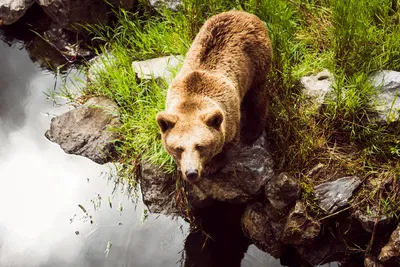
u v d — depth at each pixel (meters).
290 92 6.16
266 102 5.73
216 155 5.42
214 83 5.09
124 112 6.53
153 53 6.89
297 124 5.91
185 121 4.78
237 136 5.35
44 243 5.91
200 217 6.00
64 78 7.42
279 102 6.04
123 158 6.40
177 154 4.79
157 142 5.98
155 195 6.07
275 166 5.74
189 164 4.60
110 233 5.96
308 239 5.49
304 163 5.72
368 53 6.21
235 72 5.30
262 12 6.69
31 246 5.88
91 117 6.62
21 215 6.14
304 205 5.49
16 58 7.78
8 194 6.34
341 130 5.95
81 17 7.49
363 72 6.13
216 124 4.78
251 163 5.63
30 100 7.26
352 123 5.82
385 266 5.34
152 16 7.27
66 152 6.62
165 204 6.03
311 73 6.34
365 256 5.49
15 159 6.66
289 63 6.36
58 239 5.94
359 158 5.72
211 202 5.93
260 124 5.72
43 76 7.51
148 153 6.05
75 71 7.48
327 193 5.53
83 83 7.07
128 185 6.29
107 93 6.75
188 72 5.28
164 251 5.81
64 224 6.07
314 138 5.87
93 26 7.58
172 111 4.94
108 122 6.53
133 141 6.22
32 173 6.52
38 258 5.78
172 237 5.91
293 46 6.57
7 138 6.89
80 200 6.25
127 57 6.88
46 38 7.79
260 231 5.70
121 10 7.27
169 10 7.11
